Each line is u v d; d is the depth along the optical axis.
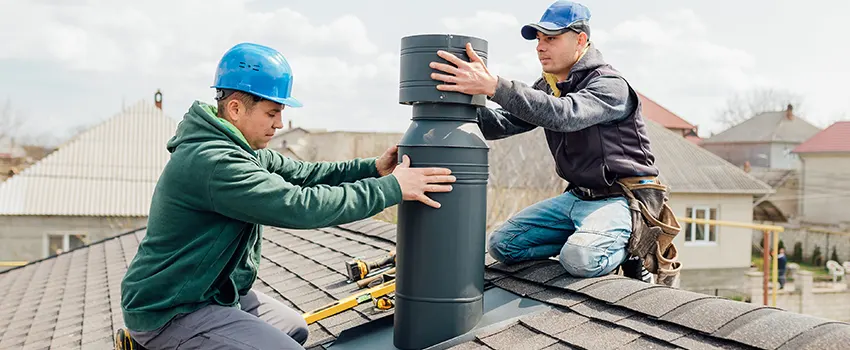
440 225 3.07
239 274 3.23
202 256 2.83
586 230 3.54
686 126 46.22
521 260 3.92
